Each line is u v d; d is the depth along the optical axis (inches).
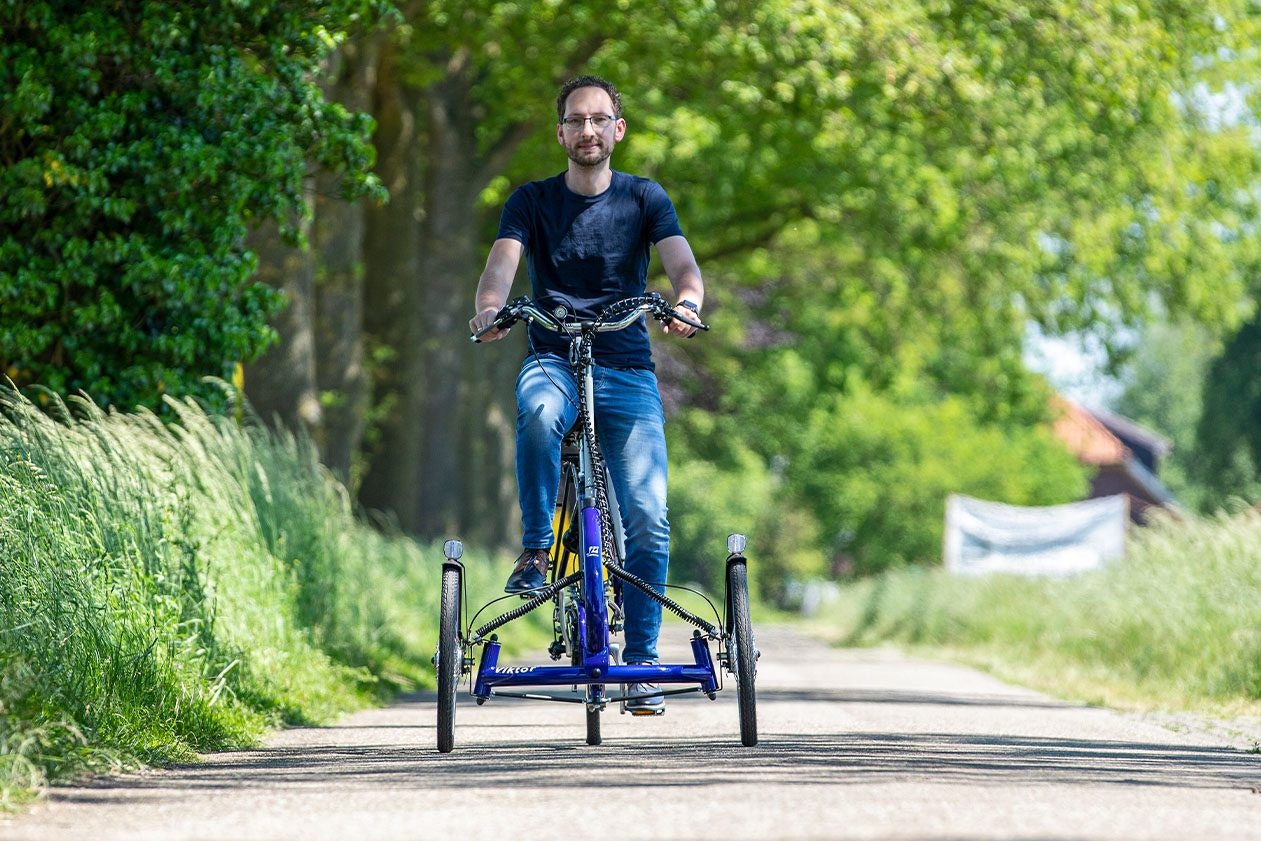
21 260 1166.3
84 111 1155.3
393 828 489.7
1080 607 1769.2
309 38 1237.7
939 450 5979.3
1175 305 2947.8
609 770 636.7
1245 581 1358.3
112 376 1202.0
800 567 7396.7
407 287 2418.8
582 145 700.7
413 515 2450.8
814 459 6023.6
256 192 1214.3
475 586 2230.6
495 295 693.3
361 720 975.6
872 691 1328.7
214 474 1108.5
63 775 608.7
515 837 467.2
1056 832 476.7
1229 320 3006.9
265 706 930.1
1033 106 2265.0
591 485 667.4
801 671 1706.4
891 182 2682.1
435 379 2527.1
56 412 1175.0
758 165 2763.3
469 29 2175.2
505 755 717.9
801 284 3614.7
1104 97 2219.5
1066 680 1453.0
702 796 548.4
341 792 577.6
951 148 2522.1
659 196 716.7
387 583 1610.5
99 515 868.6
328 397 1983.3
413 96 2503.7
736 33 2034.9
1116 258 2888.8
